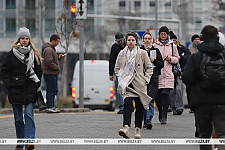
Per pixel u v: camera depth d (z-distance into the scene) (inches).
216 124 528.4
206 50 534.6
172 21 2726.4
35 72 684.1
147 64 764.0
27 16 4574.3
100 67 2204.7
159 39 1027.3
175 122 1035.3
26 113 661.9
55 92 1310.3
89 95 2188.7
